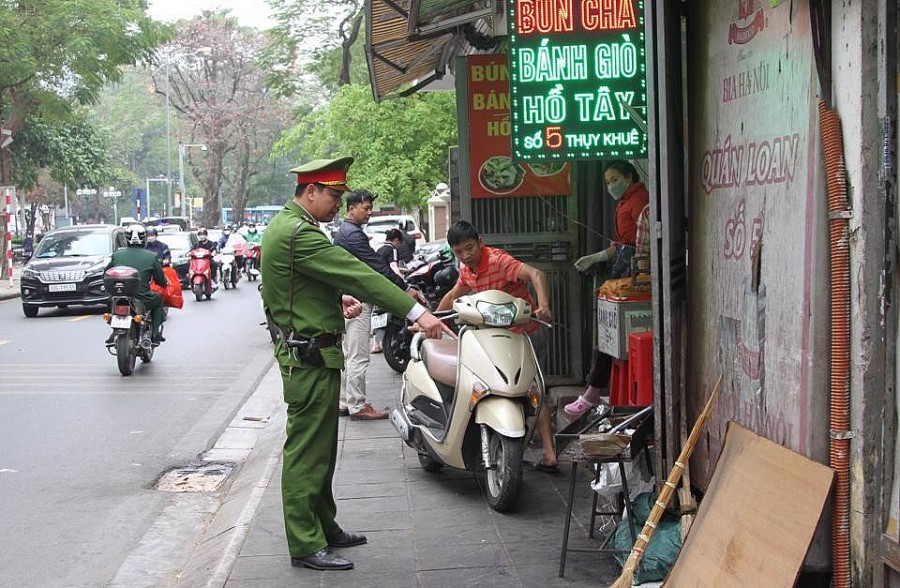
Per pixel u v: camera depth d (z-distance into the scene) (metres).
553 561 5.06
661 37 4.51
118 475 7.64
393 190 21.84
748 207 4.14
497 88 8.27
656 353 4.65
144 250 12.51
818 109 3.43
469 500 6.26
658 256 4.61
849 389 3.34
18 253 46.91
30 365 13.12
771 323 3.90
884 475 3.24
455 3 7.76
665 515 4.67
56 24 28.45
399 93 11.99
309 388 5.04
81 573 5.54
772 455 3.74
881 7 3.13
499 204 8.36
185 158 72.81
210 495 7.15
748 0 4.12
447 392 6.50
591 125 5.42
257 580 4.95
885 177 3.17
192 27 57.44
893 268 3.19
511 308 5.95
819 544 3.49
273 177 82.88
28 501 6.91
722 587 3.67
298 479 5.09
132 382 11.83
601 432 4.83
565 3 5.39
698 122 4.77
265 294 5.14
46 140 43.09
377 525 5.81
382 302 4.98
